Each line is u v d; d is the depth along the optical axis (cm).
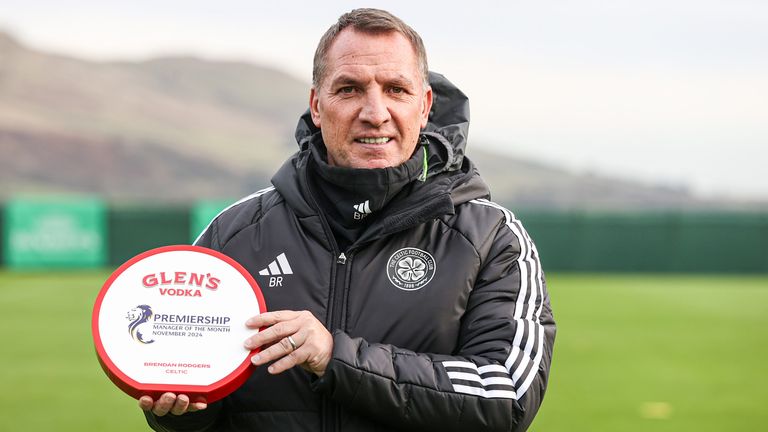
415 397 244
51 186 8688
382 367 243
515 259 273
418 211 261
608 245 2177
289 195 273
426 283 262
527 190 10575
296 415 256
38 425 709
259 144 10756
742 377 942
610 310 1484
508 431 250
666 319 1388
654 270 2183
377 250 266
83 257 2042
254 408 259
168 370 240
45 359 1003
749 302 1612
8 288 1672
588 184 10950
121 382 239
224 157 10025
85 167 9125
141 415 748
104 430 697
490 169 11031
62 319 1301
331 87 258
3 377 903
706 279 2055
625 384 898
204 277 251
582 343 1156
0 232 2005
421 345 260
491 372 251
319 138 276
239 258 273
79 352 1047
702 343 1165
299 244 269
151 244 2064
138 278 250
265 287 267
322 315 262
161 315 246
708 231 2177
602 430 706
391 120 258
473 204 278
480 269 268
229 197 9169
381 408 244
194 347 243
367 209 262
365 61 255
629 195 10838
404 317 260
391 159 259
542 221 2172
